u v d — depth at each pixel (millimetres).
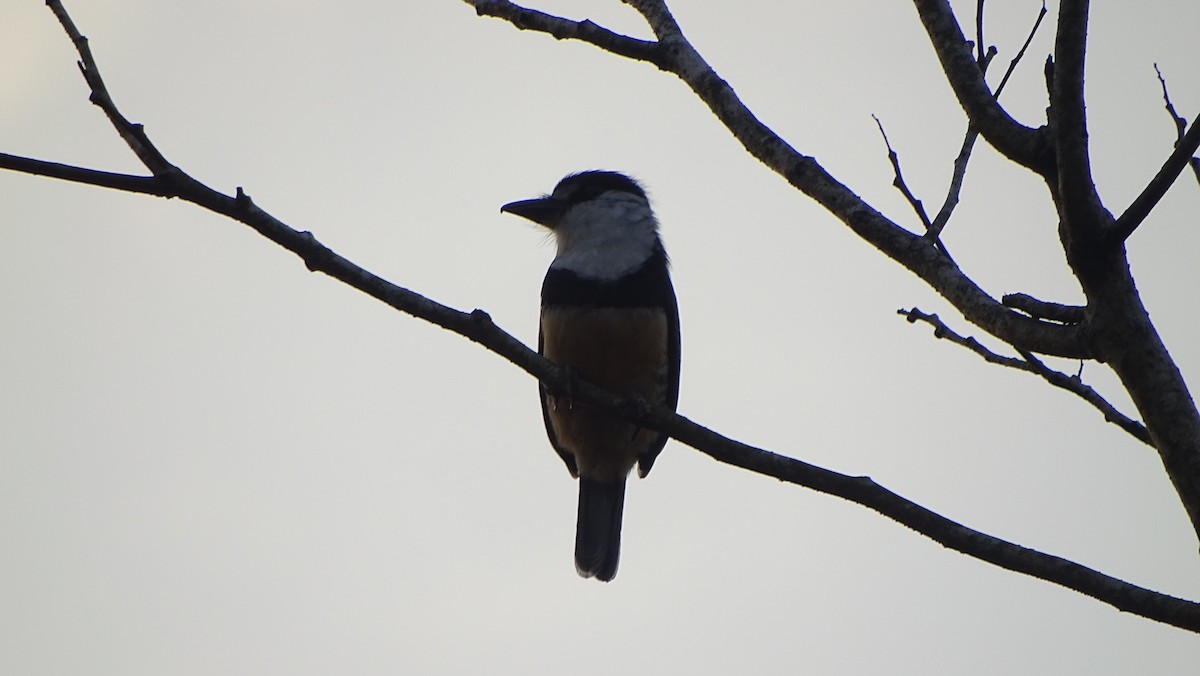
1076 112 6191
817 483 7656
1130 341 6332
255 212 7590
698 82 8305
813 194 7750
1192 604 6645
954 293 7172
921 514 7418
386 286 8023
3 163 7121
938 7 7348
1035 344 6723
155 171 7367
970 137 7652
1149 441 7219
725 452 7906
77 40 7289
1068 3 6082
